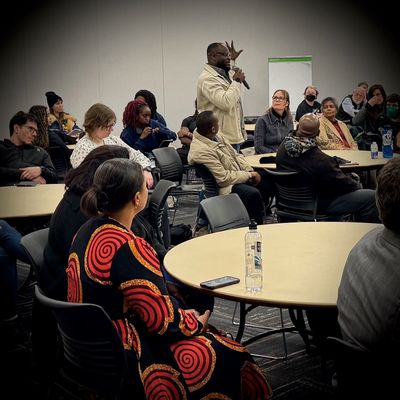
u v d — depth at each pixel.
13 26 10.75
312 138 4.96
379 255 1.85
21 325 3.90
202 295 3.16
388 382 1.80
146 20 11.35
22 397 3.16
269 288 2.33
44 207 3.94
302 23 11.88
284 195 5.18
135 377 2.15
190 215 7.39
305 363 3.40
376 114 7.85
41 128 6.63
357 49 12.16
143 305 2.14
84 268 2.20
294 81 11.73
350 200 4.96
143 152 7.17
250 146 9.18
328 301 2.17
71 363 2.28
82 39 11.12
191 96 11.64
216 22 11.58
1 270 3.79
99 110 4.49
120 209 2.26
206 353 2.26
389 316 1.75
